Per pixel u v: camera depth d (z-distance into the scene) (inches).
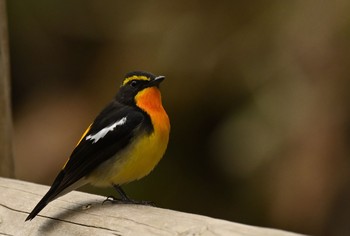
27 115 617.3
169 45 579.8
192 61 573.6
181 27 581.3
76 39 625.0
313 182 524.7
